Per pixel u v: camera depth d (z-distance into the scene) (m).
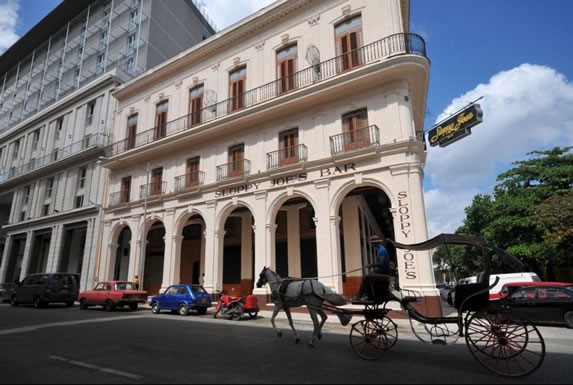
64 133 28.92
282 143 16.34
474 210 28.33
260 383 4.73
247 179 16.67
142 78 23.52
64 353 6.70
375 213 24.03
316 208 14.36
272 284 8.70
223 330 9.82
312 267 18.50
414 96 15.25
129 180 23.14
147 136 22.19
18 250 30.81
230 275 21.30
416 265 11.82
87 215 24.20
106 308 16.38
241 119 16.95
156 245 24.73
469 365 5.77
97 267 22.33
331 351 6.86
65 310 16.64
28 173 29.98
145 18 29.80
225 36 19.45
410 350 6.98
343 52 15.41
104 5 34.09
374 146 13.20
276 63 17.55
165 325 10.91
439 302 11.27
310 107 15.65
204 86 20.42
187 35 34.44
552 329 10.47
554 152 22.73
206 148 19.06
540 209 18.58
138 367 5.61
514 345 5.67
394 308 12.40
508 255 6.01
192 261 23.52
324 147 14.87
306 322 11.79
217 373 5.23
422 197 12.55
